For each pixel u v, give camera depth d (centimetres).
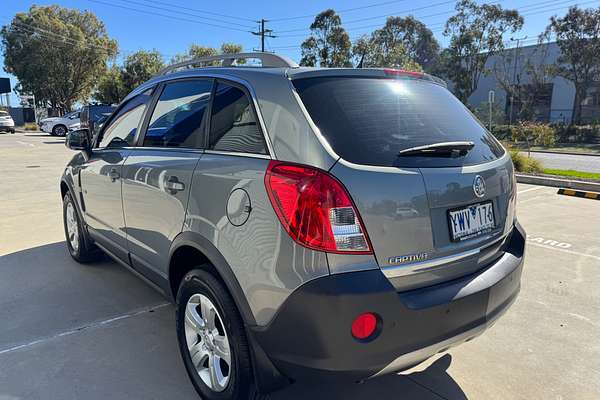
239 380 219
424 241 199
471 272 223
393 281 193
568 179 971
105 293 383
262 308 199
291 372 197
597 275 432
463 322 209
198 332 247
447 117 244
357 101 215
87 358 287
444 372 279
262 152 207
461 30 3547
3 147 1827
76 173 408
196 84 271
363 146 196
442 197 205
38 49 4231
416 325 193
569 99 3366
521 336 321
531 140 1864
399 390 260
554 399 253
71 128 2703
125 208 316
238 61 293
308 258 182
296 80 214
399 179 193
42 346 300
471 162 228
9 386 258
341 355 183
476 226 224
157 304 363
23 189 857
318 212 181
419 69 2650
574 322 341
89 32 4625
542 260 474
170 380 266
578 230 590
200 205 231
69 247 468
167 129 285
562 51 3117
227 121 235
